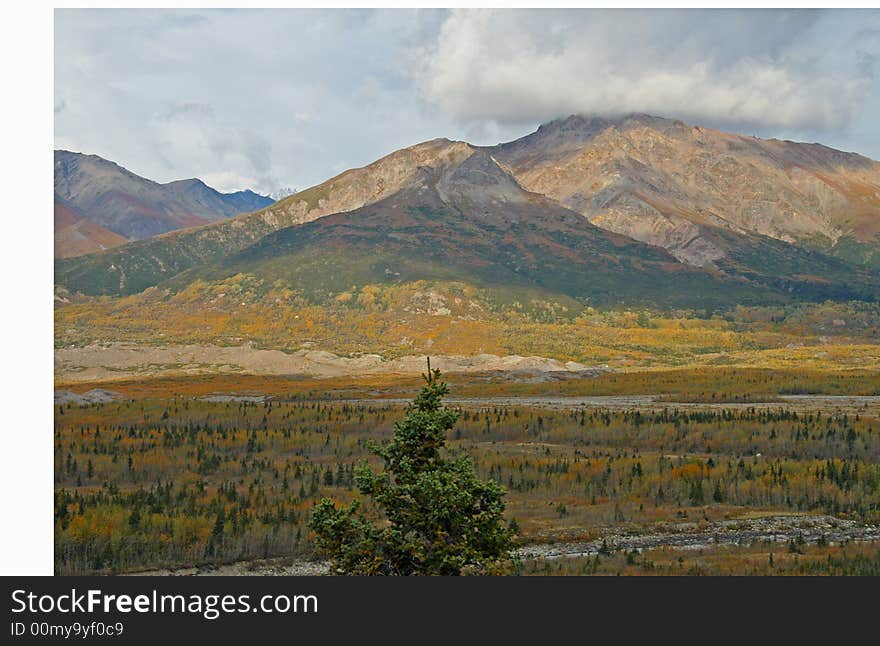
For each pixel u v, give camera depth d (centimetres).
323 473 7288
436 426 3183
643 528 5512
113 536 4647
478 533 3084
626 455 8550
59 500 5394
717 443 9269
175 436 9275
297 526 5081
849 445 8738
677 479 6862
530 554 4772
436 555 3038
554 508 6084
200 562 4522
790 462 7569
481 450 8794
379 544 3088
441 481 3041
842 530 5528
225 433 9500
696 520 5756
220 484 6862
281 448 8956
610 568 4197
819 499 6306
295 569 4441
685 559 4484
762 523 5684
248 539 4812
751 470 7144
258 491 6253
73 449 8344
